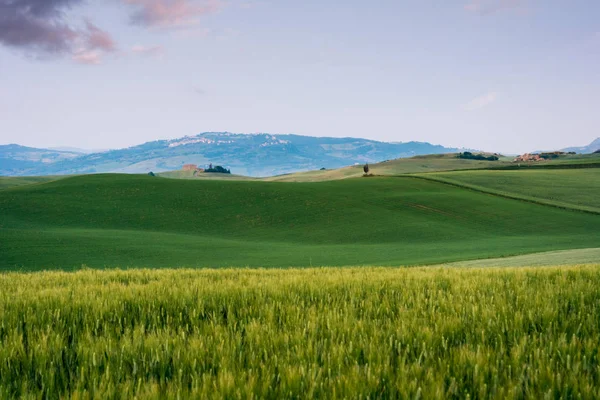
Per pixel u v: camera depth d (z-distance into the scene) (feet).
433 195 271.69
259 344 13.12
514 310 17.19
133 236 183.62
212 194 273.54
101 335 14.48
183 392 9.43
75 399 8.95
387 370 10.57
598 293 20.22
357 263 126.21
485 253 135.95
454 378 9.75
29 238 165.58
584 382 9.66
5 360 11.80
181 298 19.95
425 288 23.30
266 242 187.73
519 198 264.52
